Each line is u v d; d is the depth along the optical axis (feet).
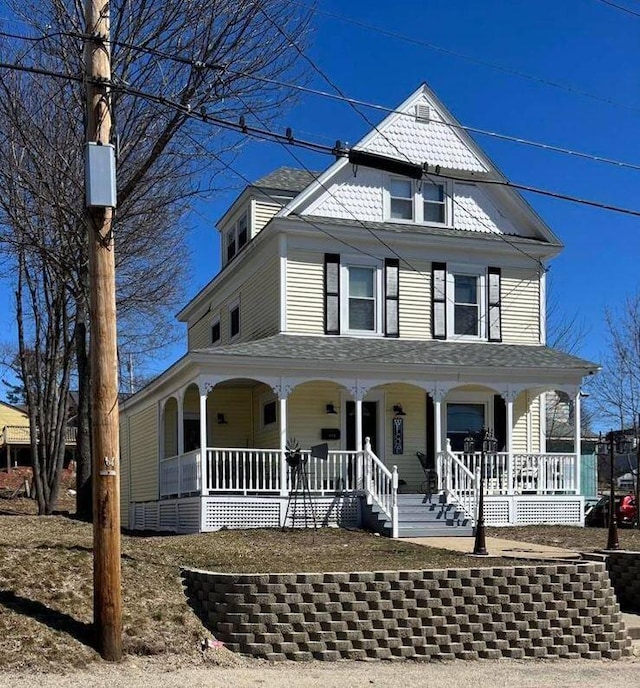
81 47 45.70
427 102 72.02
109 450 27.14
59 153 50.98
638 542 52.37
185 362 59.21
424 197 71.41
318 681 26.66
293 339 64.75
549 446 118.42
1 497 107.14
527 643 32.04
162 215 77.56
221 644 29.27
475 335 71.26
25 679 23.98
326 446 55.42
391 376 62.69
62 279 63.05
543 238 73.77
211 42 41.91
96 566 26.73
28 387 80.28
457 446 70.03
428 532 56.85
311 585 30.27
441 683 27.20
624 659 32.55
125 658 26.76
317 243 67.51
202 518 56.85
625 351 97.50
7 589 28.99
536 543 52.03
